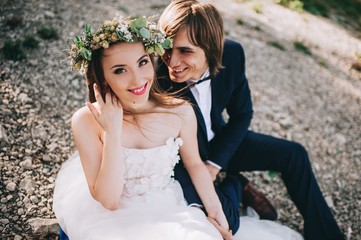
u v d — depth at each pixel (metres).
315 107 4.50
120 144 1.95
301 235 2.88
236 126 2.73
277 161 2.78
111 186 1.94
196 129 2.34
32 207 2.52
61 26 4.00
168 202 2.13
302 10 7.33
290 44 5.86
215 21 2.23
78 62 1.94
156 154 2.10
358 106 4.85
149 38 1.87
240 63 2.61
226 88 2.58
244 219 2.74
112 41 1.84
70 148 3.02
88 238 1.91
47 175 2.76
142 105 2.16
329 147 3.94
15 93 3.21
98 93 1.91
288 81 4.83
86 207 2.07
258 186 3.33
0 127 2.87
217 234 2.04
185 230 1.94
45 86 3.38
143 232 1.91
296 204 2.81
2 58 3.45
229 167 2.96
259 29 5.94
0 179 2.60
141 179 2.09
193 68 2.27
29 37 3.68
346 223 3.21
